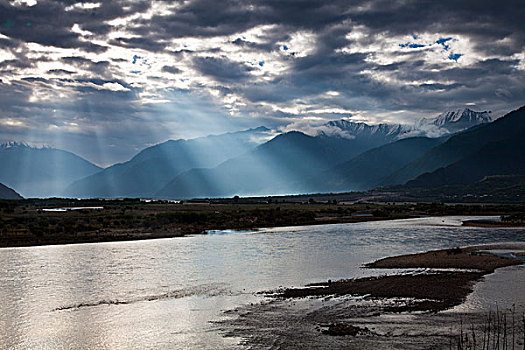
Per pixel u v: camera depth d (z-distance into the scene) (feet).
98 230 358.84
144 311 132.87
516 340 103.86
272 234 354.54
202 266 203.51
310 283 165.99
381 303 137.08
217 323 120.98
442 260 209.97
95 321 124.16
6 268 200.75
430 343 103.35
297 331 112.98
